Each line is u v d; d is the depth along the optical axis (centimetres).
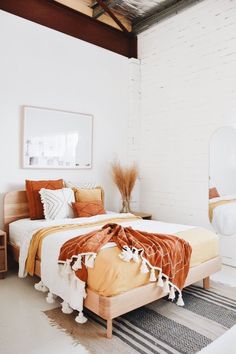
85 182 439
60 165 409
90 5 446
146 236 257
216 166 390
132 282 213
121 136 486
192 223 422
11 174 367
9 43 363
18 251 321
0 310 246
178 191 441
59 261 235
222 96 384
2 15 357
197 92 413
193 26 416
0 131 357
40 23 395
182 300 255
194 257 266
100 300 203
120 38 488
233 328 221
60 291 238
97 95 453
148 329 218
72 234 272
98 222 335
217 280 319
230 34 375
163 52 458
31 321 228
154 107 474
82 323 224
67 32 422
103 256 211
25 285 300
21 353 189
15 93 368
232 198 372
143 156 495
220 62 386
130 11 458
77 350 192
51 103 401
